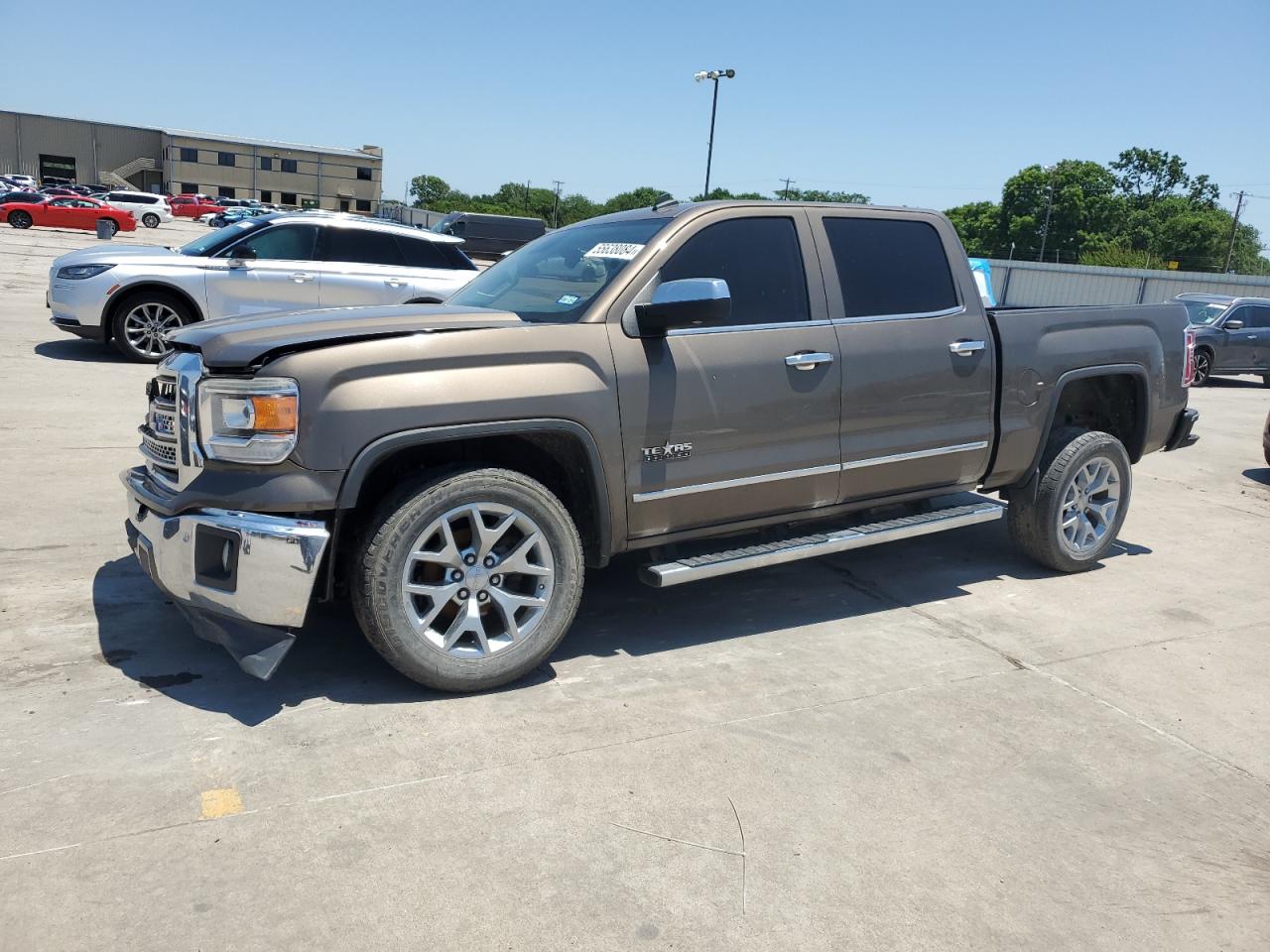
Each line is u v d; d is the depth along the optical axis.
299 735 3.21
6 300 15.28
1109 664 4.18
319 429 3.19
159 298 10.10
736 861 2.69
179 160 96.19
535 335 3.55
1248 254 91.75
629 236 4.07
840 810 2.96
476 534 3.45
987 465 4.88
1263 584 5.41
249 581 3.20
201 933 2.30
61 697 3.38
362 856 2.61
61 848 2.57
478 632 3.49
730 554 4.05
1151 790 3.18
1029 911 2.55
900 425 4.45
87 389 8.78
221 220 56.56
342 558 3.55
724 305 3.53
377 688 3.57
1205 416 12.85
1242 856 2.85
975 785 3.15
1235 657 4.32
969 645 4.33
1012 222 102.50
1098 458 5.24
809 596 4.87
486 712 3.44
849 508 4.45
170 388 3.49
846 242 4.39
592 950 2.32
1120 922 2.53
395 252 10.83
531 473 3.88
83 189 68.25
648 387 3.73
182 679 3.56
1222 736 3.58
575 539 3.64
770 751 3.29
